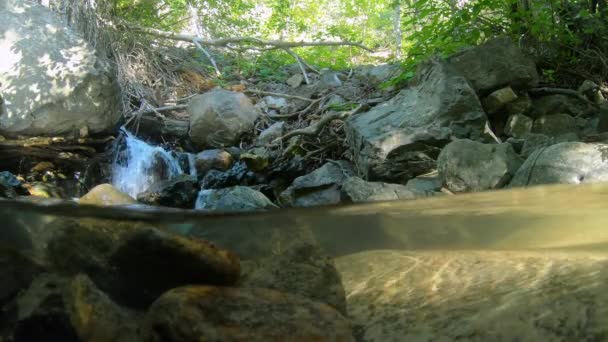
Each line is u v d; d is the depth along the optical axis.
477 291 1.99
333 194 7.43
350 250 2.51
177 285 2.09
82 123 8.28
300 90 11.86
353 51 17.47
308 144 9.26
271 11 16.95
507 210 2.98
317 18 19.98
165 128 10.17
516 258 2.18
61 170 8.55
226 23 13.96
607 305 1.68
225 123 9.70
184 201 7.68
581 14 8.56
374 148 7.19
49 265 2.19
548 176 4.73
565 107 8.04
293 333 1.81
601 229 2.39
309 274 2.20
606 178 4.44
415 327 1.87
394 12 18.80
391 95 9.62
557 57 9.00
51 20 8.66
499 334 1.72
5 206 3.28
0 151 8.04
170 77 11.82
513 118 7.78
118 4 12.02
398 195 5.83
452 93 7.54
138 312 2.00
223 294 1.94
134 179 9.19
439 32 8.84
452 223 2.77
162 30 13.27
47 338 2.03
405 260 2.37
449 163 5.84
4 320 2.06
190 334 1.75
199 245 2.14
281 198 7.58
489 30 9.20
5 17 8.28
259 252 2.37
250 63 12.95
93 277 2.11
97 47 10.46
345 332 1.87
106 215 2.85
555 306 1.75
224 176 8.61
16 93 7.76
